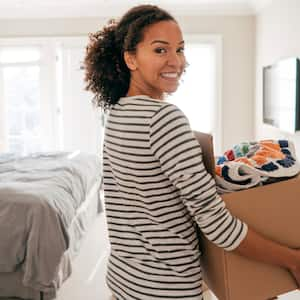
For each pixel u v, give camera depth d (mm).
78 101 5145
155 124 817
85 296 2475
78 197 2885
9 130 5281
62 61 5109
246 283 887
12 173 2939
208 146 887
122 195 918
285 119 3379
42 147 5270
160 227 858
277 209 908
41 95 5184
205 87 5082
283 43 3660
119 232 936
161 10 916
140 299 885
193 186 789
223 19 4938
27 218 2295
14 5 4734
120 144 883
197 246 911
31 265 2270
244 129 5098
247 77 5008
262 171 917
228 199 878
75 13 4965
